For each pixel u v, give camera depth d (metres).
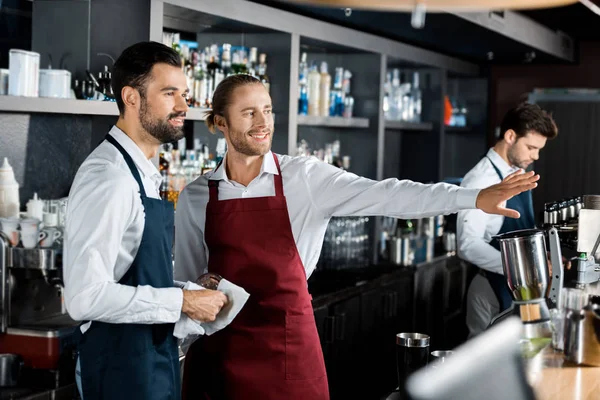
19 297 3.17
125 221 2.35
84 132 4.02
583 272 3.33
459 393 1.38
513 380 1.46
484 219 4.07
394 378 5.51
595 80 7.82
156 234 2.45
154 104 2.43
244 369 2.87
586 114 7.23
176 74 2.46
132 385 2.40
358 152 5.89
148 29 3.61
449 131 7.80
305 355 2.88
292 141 4.80
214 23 4.39
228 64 4.56
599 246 3.34
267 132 2.88
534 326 2.74
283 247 2.89
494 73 8.03
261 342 2.87
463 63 7.48
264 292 2.87
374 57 5.80
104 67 3.70
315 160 2.99
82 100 3.42
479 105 7.95
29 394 2.94
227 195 2.96
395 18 5.09
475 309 4.21
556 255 2.88
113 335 2.40
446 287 6.36
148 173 2.48
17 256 3.09
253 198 2.90
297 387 2.86
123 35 3.67
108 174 2.32
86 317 2.25
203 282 2.62
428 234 6.11
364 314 4.97
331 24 5.16
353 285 4.85
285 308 2.86
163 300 2.34
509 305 4.12
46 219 3.50
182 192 3.06
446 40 6.19
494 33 5.76
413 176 7.14
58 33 3.81
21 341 3.08
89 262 2.24
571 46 7.66
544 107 7.37
